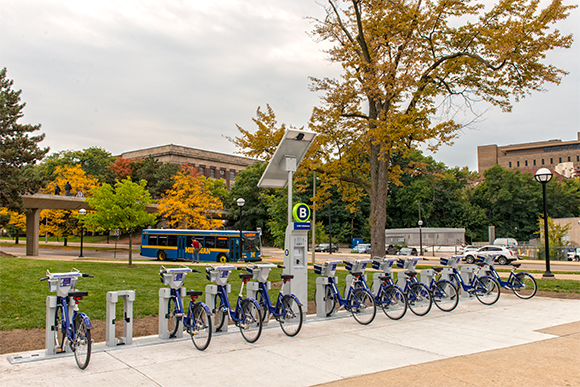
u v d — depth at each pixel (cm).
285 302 756
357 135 1977
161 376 533
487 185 7881
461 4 1688
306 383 507
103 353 638
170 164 7062
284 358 615
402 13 1709
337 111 1864
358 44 1845
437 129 1556
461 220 7106
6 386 493
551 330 803
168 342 706
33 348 668
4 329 775
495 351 650
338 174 1936
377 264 1035
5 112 3061
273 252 5297
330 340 726
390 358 614
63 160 7712
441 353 639
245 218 6631
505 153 13275
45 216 4888
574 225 4556
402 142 1597
